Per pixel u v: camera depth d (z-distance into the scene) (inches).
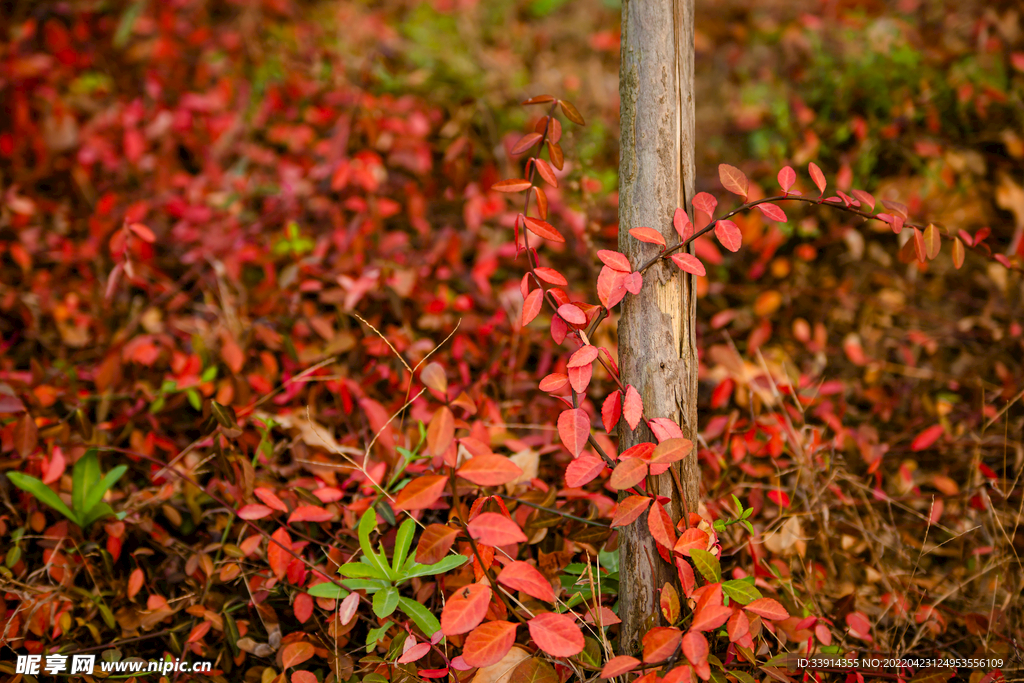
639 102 48.9
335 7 100.0
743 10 100.0
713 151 85.4
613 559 52.2
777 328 67.7
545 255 70.4
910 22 82.9
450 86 86.9
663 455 47.9
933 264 69.7
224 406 53.5
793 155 77.0
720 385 58.2
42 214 72.7
